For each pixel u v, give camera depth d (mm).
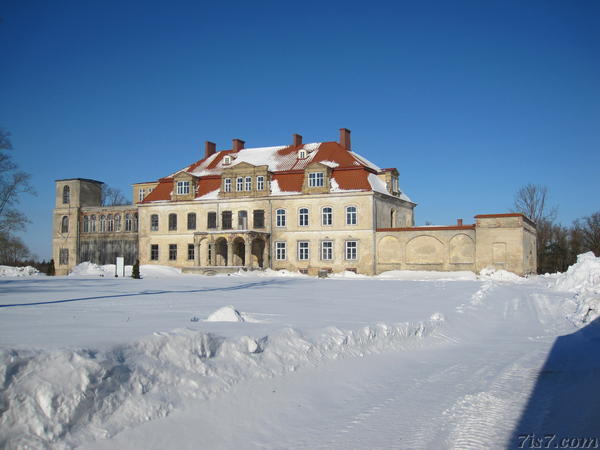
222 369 9469
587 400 10141
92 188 80625
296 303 22672
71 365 7348
